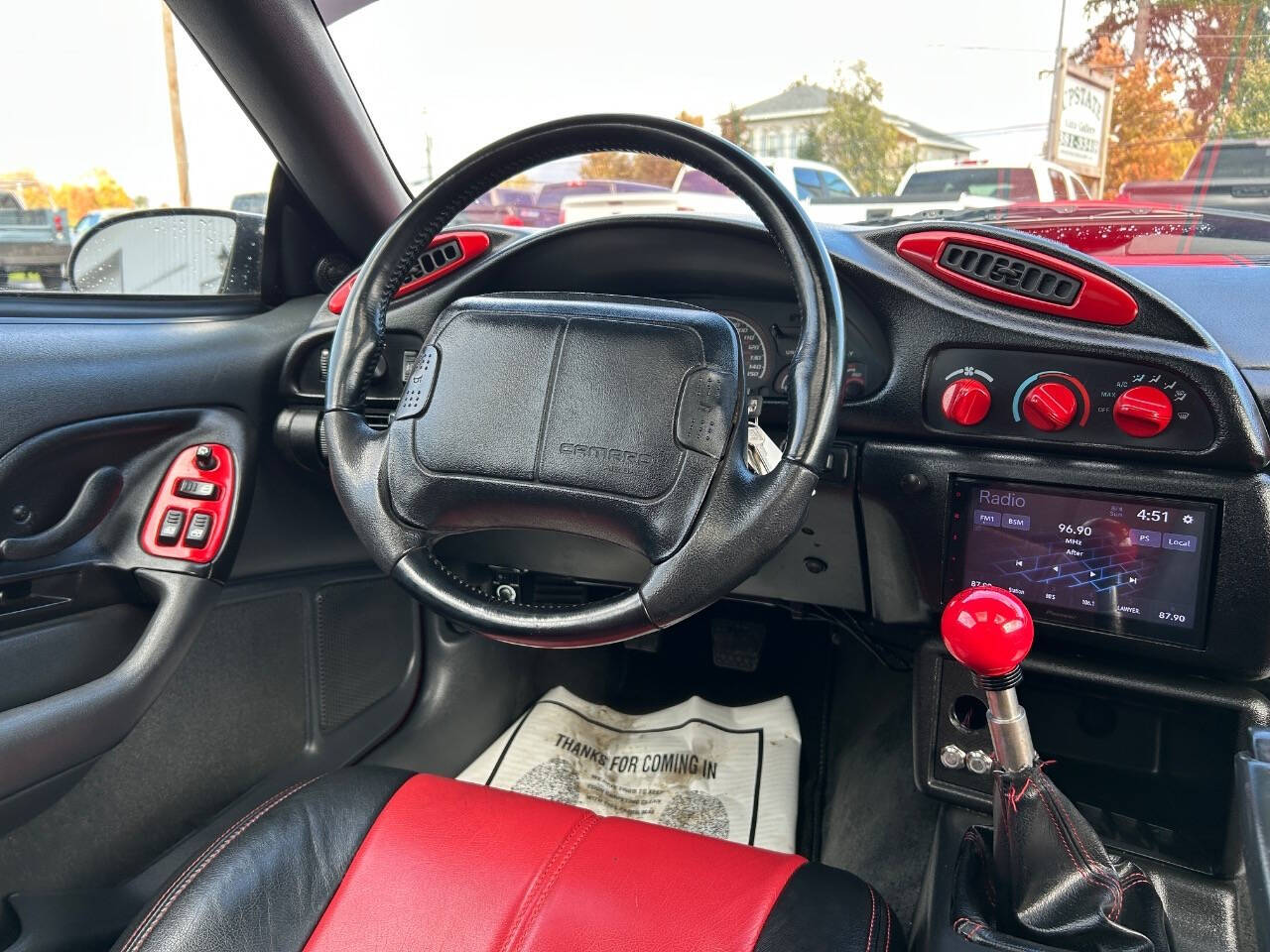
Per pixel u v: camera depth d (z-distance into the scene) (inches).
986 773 42.4
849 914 29.0
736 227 44.5
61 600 43.4
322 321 51.9
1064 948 29.1
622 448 31.8
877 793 57.5
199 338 50.1
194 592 46.7
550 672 71.0
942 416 42.6
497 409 33.3
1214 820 39.4
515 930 28.1
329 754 57.4
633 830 32.7
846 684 68.6
